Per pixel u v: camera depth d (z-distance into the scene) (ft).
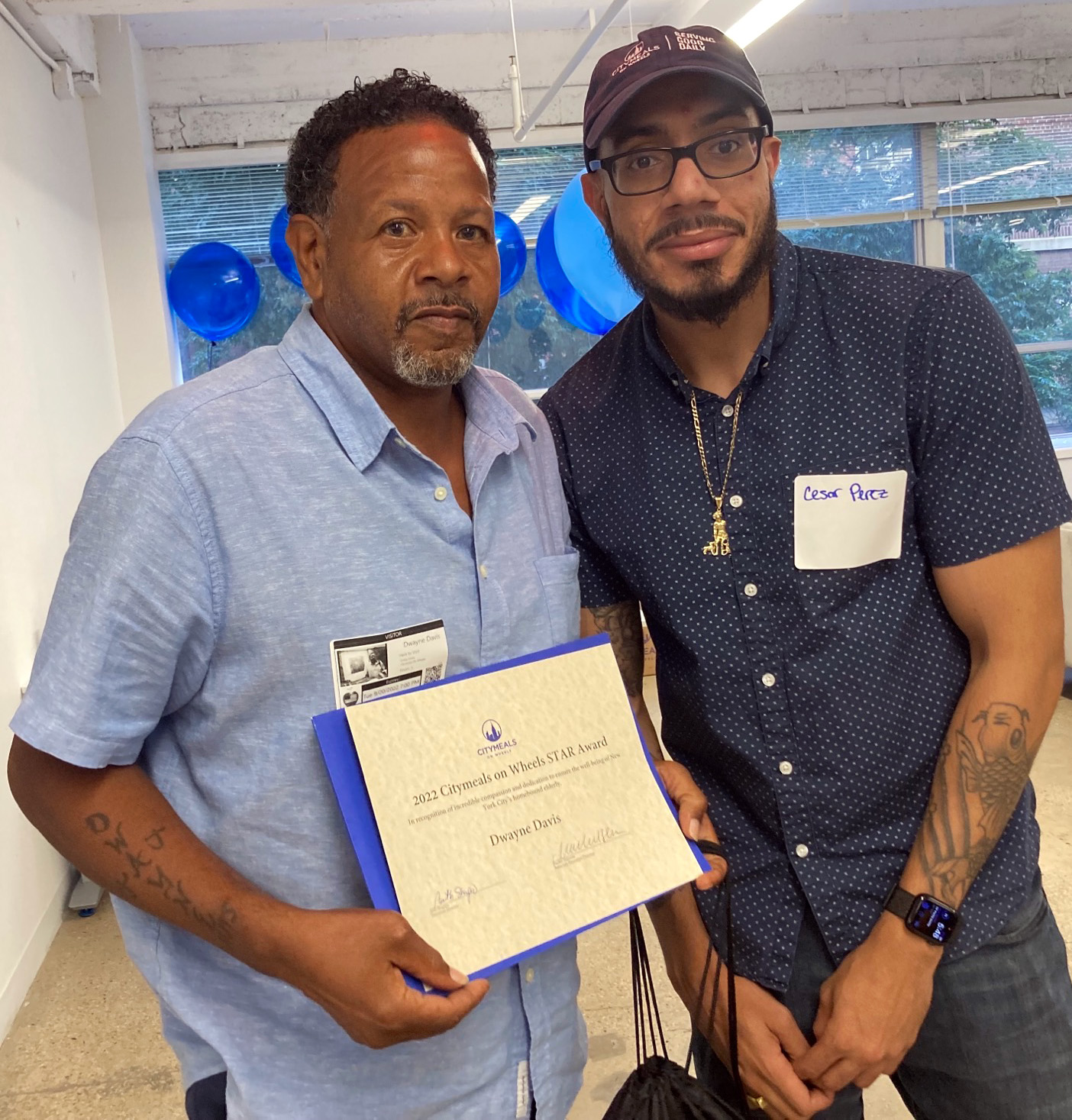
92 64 15.16
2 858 8.77
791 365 3.86
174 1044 3.23
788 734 3.90
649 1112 3.30
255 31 17.02
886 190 19.98
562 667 3.18
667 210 3.66
